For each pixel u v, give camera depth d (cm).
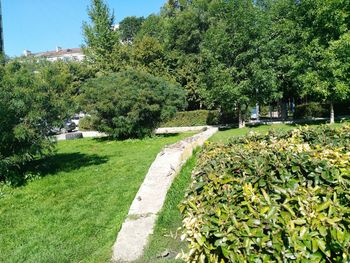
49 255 450
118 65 3338
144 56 3319
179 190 652
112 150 1393
